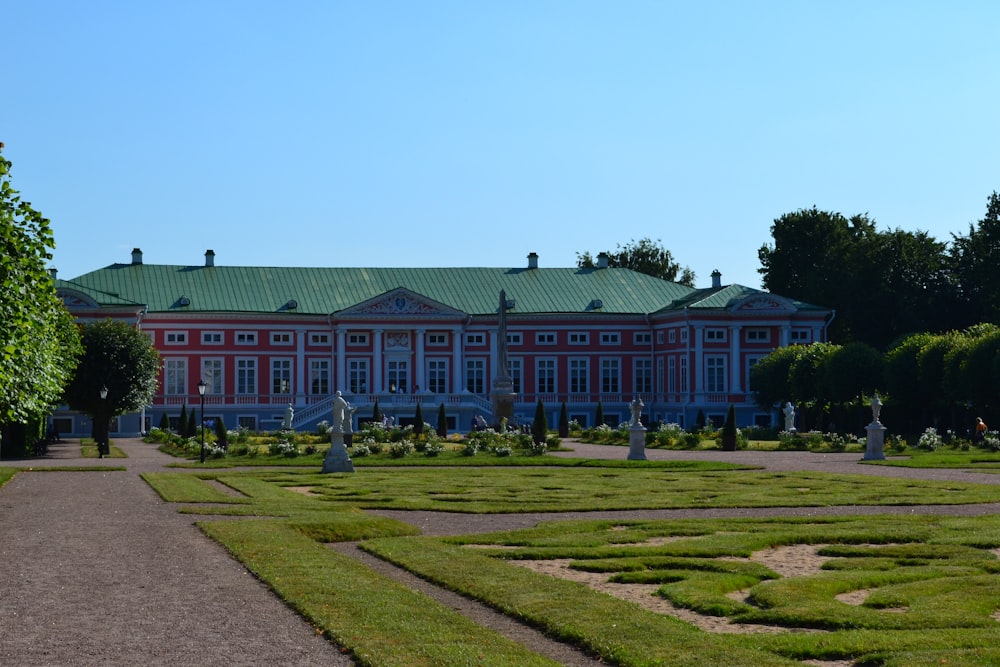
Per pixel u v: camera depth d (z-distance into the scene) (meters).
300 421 108.44
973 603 18.91
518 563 24.03
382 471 53.16
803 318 116.00
